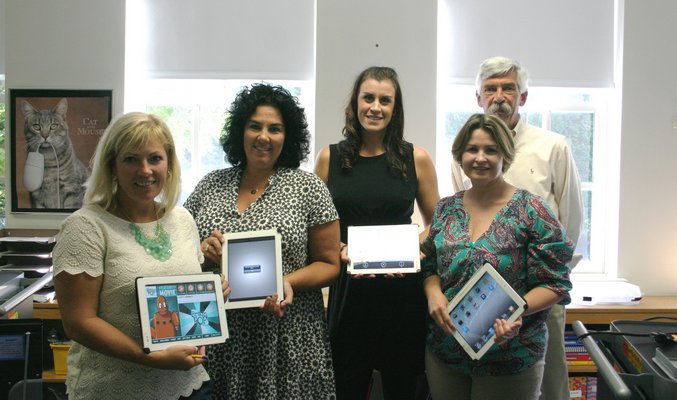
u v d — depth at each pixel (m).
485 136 1.99
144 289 1.50
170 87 3.87
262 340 1.93
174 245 1.65
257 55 3.78
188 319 1.57
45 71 3.70
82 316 1.46
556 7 3.78
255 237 1.92
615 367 1.63
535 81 3.80
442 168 3.87
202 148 3.92
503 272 1.93
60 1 3.68
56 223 3.74
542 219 1.93
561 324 2.55
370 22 3.65
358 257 2.19
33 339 1.94
